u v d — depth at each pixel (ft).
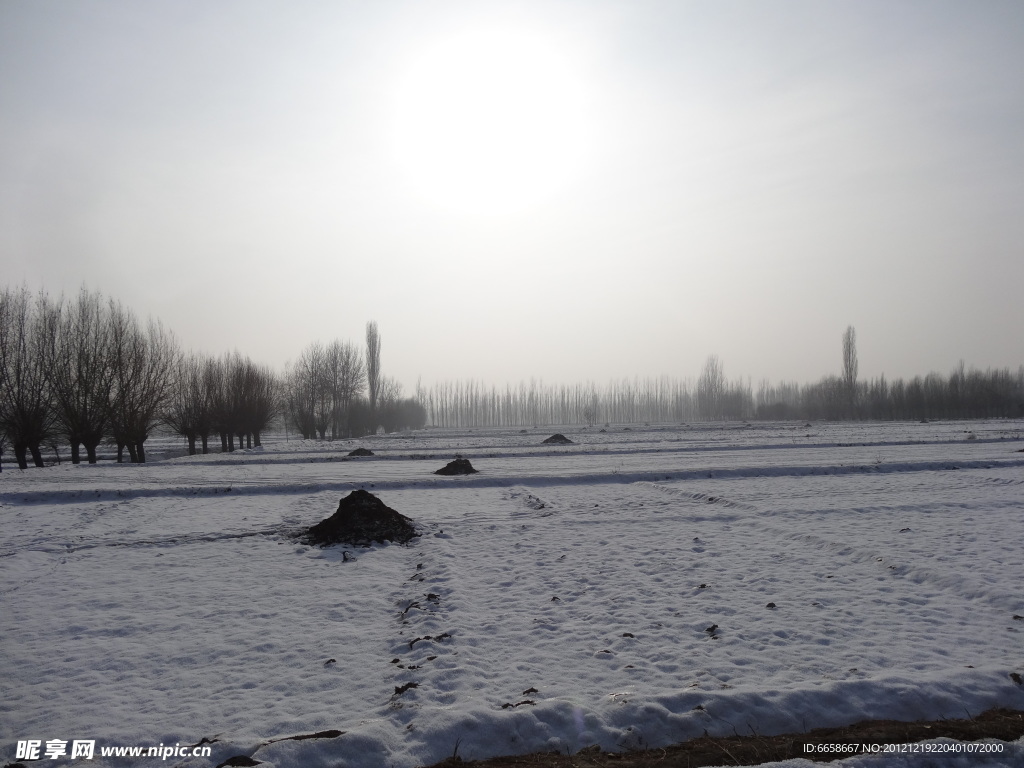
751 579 38.86
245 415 195.11
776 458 111.24
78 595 38.91
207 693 25.38
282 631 32.17
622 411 582.35
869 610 32.71
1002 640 28.43
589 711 22.33
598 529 55.62
